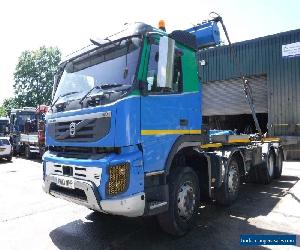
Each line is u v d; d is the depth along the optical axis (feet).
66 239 14.89
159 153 13.58
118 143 12.12
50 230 16.22
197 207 16.01
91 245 14.08
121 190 11.89
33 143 57.82
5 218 18.53
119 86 12.96
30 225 17.12
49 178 14.56
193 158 17.42
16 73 180.45
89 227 16.58
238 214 18.38
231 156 20.35
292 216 17.84
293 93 51.78
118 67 13.57
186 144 15.49
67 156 14.15
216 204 20.61
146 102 13.10
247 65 56.80
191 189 15.62
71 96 15.35
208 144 18.40
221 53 60.03
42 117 54.75
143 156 12.76
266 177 27.22
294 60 51.70
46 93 179.11
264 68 54.75
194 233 15.30
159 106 13.76
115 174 11.91
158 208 13.05
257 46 55.72
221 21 20.54
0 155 54.29
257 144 27.20
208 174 17.06
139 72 12.85
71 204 21.67
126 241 14.46
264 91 55.42
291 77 51.98
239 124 60.08
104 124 12.51
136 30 13.47
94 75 14.57
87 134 13.17
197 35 20.67
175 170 15.06
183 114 15.29
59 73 17.28
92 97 13.29
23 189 27.68
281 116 52.95
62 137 14.43
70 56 16.71
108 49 14.37
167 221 14.19
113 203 11.74
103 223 17.21
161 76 12.32
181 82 15.37
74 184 12.82
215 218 17.66
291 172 35.96
